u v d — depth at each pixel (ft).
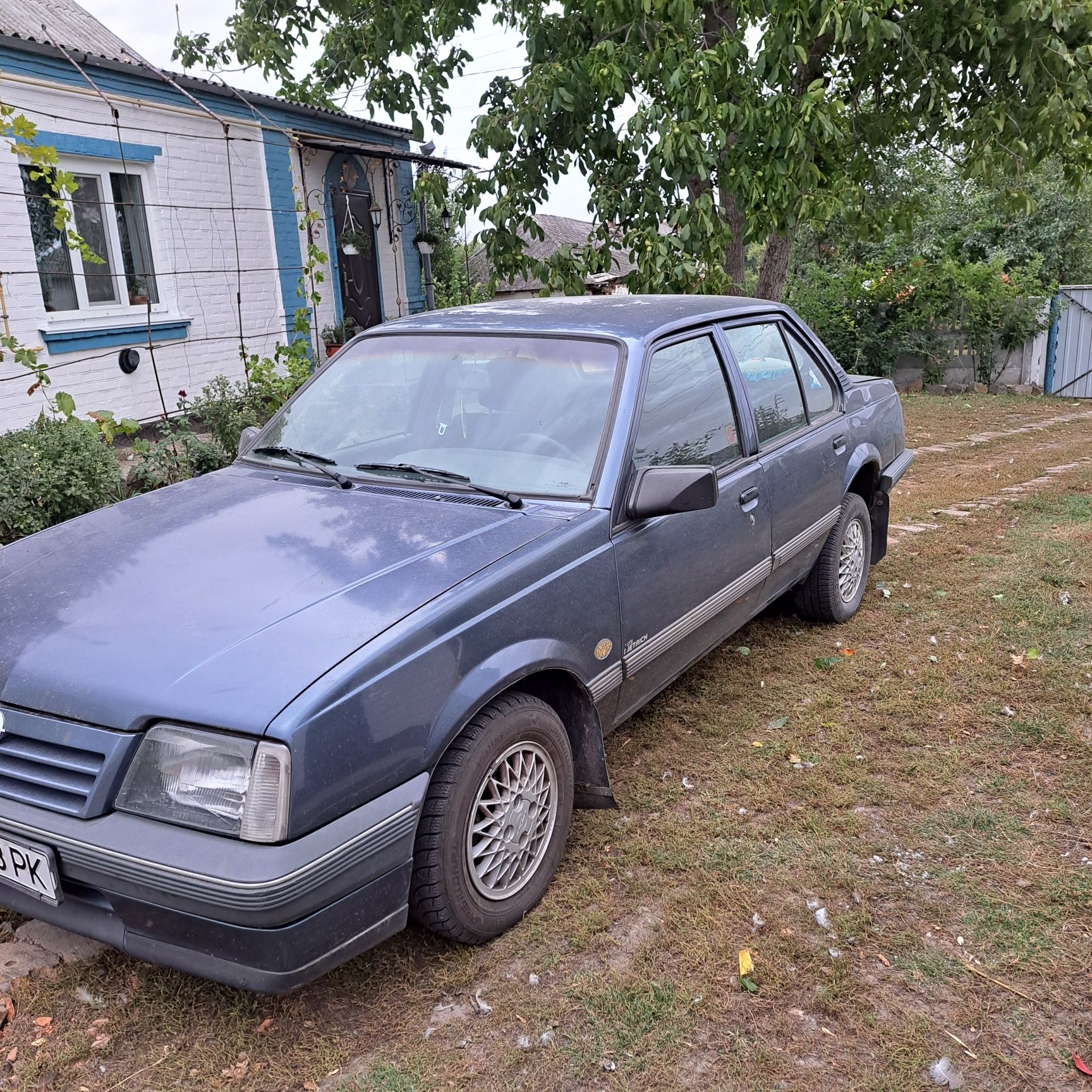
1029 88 32.19
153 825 7.16
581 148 34.14
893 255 69.31
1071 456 35.19
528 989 8.41
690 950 8.77
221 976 7.13
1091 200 69.62
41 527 18.63
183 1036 7.98
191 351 31.68
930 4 31.40
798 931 9.09
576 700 10.09
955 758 12.28
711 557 12.15
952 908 9.39
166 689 7.39
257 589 8.62
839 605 16.67
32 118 25.34
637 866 10.15
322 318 38.11
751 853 10.32
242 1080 7.54
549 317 12.47
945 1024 7.95
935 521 24.54
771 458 13.82
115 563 9.38
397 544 9.39
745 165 29.68
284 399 28.32
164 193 30.09
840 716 13.60
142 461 23.56
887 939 8.95
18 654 8.11
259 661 7.56
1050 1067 7.53
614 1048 7.72
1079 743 12.45
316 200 37.19
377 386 12.37
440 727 8.07
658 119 28.91
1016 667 14.87
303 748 7.03
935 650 15.74
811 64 35.12
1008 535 22.53
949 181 69.72
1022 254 70.33
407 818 7.73
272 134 34.14
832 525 15.92
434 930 8.57
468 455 11.16
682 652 12.16
